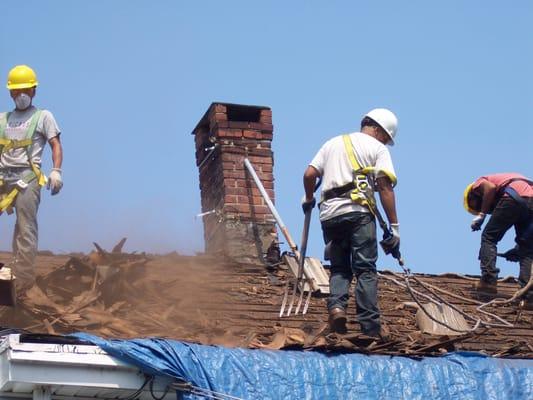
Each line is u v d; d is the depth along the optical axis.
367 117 14.00
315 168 13.77
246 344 12.10
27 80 14.47
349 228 13.42
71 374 10.50
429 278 16.89
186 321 13.06
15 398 10.66
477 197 16.83
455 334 13.92
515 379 12.16
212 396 11.02
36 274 13.95
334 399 11.56
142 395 10.93
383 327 14.03
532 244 16.45
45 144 14.48
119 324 12.52
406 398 11.80
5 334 10.80
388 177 13.45
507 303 15.34
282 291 14.88
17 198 14.09
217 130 17.73
